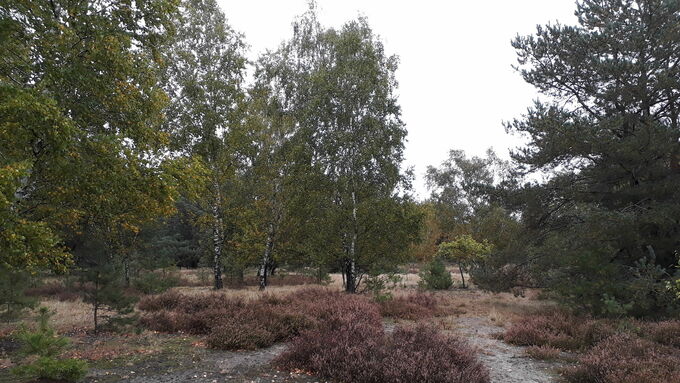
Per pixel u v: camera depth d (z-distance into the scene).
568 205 16.22
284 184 22.09
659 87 13.03
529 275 17.02
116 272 10.91
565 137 14.05
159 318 11.39
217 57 21.89
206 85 21.47
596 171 14.94
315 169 19.77
